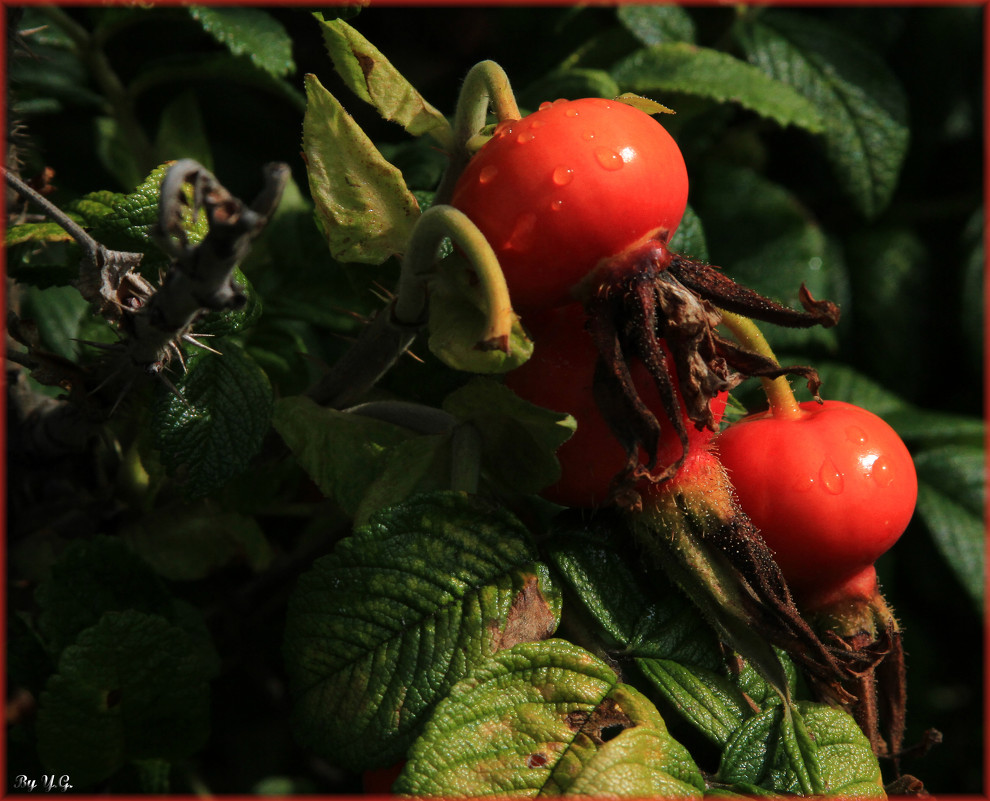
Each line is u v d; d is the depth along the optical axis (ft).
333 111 0.98
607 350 0.96
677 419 0.96
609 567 1.01
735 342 1.01
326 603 0.99
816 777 0.98
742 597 0.99
